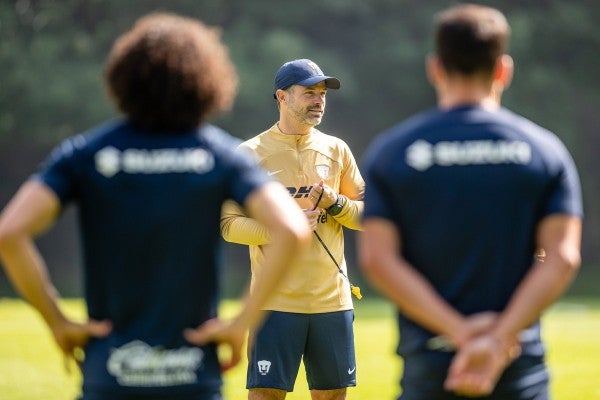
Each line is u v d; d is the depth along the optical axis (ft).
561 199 44.37
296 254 42.34
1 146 382.42
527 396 44.32
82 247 43.73
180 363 42.68
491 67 45.24
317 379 79.77
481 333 42.88
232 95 44.60
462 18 45.34
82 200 43.11
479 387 42.55
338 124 393.29
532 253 45.01
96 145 43.24
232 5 373.61
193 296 42.98
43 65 346.95
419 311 43.27
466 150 44.14
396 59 382.42
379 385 116.06
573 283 347.56
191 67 43.32
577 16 389.60
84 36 357.00
